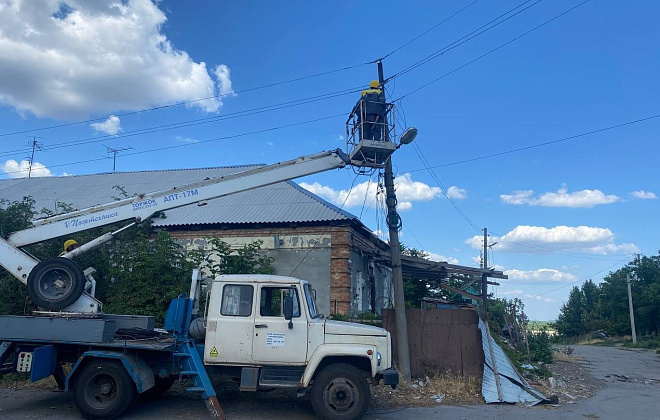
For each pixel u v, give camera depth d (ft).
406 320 39.75
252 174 34.76
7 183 85.35
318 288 53.36
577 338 210.38
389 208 41.52
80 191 75.41
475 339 38.86
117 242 45.09
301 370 27.14
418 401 33.42
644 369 71.15
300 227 55.21
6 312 39.96
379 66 41.11
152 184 75.25
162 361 28.58
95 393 27.04
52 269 30.22
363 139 36.27
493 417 29.68
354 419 26.17
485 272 58.13
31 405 29.53
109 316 31.53
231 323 27.40
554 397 35.06
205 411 28.84
